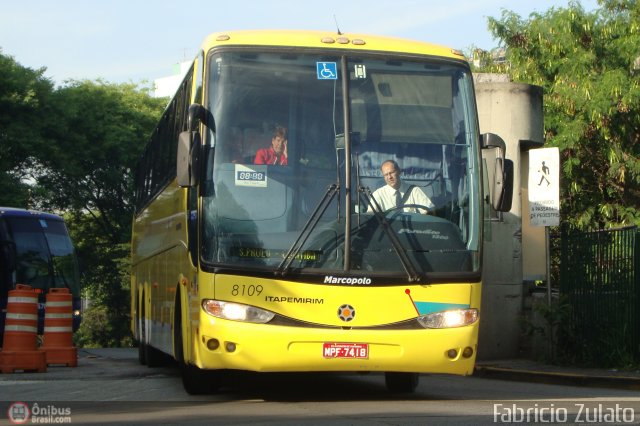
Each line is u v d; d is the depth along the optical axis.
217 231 12.12
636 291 17.62
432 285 12.22
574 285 19.06
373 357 11.94
